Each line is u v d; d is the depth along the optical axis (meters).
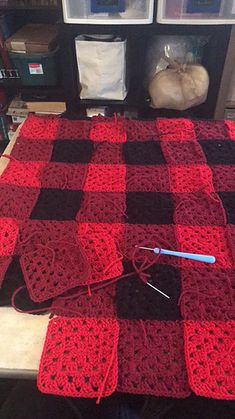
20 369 0.58
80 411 0.82
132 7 1.43
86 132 1.13
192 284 0.68
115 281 0.68
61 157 1.02
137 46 1.62
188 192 0.89
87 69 1.59
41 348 0.61
